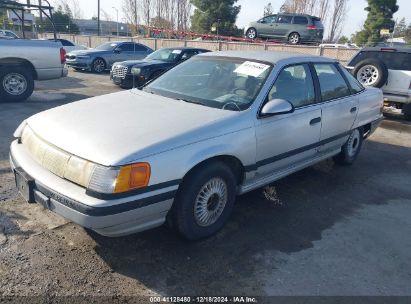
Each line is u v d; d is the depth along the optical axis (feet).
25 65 28.78
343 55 59.82
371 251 11.23
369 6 114.52
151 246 10.69
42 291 8.72
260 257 10.55
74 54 53.47
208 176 10.46
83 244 10.55
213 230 11.25
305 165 14.96
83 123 10.33
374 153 21.50
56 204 9.10
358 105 17.04
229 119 11.09
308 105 14.01
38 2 39.63
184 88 13.44
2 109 25.49
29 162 10.21
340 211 13.76
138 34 130.93
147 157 9.06
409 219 13.47
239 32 121.90
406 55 28.89
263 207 13.64
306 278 9.80
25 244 10.36
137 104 12.06
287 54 14.53
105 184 8.59
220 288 9.25
